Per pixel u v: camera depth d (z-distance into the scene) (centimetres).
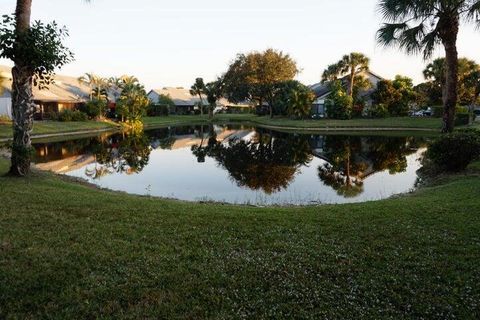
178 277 434
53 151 2194
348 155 2038
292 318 365
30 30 866
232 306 380
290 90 5231
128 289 408
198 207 755
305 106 4666
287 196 1131
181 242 538
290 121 4575
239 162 1859
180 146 2573
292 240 551
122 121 4281
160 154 2169
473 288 411
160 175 1506
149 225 610
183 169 1656
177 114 7400
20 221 605
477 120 3656
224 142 2847
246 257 487
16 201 720
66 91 4716
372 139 2839
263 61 5662
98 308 374
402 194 986
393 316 368
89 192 888
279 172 1571
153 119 5572
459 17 1302
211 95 6525
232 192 1197
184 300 391
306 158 1967
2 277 423
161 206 746
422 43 1378
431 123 3531
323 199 1084
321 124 3962
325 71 4681
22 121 969
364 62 4400
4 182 888
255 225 620
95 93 4669
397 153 2067
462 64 3662
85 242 527
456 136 1149
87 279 425
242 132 3806
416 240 543
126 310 374
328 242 542
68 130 3366
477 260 474
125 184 1316
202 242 538
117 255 489
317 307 383
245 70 5766
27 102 971
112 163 1806
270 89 5731
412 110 4838
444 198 800
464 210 684
